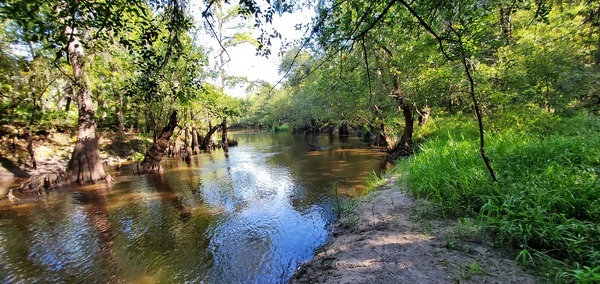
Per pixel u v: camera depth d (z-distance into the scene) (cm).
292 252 520
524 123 874
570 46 978
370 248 391
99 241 623
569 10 890
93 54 1141
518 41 1004
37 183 1126
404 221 463
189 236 630
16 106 1594
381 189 731
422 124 1582
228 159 1920
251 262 499
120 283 457
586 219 330
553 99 1088
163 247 580
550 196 365
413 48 945
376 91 1338
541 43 968
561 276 260
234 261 507
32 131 1723
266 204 838
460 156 625
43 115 1741
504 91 1019
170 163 1847
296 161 1675
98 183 1240
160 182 1238
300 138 3759
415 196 579
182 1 392
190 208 836
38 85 1559
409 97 1212
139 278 468
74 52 1163
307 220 675
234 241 592
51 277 484
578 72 1001
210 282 446
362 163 1463
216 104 1902
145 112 1847
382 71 1163
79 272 496
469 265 300
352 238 462
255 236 609
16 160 1565
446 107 1423
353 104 1595
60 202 954
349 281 311
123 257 544
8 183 1313
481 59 1055
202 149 2636
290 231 619
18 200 991
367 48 514
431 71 1038
